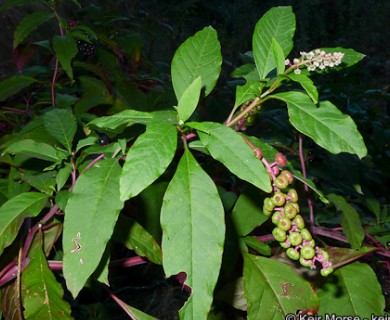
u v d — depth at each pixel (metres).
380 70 2.31
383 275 0.61
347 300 0.43
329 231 0.50
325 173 0.69
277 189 0.31
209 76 0.37
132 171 0.25
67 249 0.28
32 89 0.76
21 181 0.44
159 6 2.03
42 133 0.47
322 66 0.33
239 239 0.44
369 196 0.62
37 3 1.02
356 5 2.63
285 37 0.38
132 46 0.87
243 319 0.49
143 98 0.71
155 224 0.43
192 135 0.33
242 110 0.38
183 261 0.26
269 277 0.40
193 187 0.28
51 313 0.34
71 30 0.62
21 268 0.36
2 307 0.36
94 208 0.30
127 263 0.42
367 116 0.94
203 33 0.38
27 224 0.40
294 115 0.31
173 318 0.71
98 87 0.70
